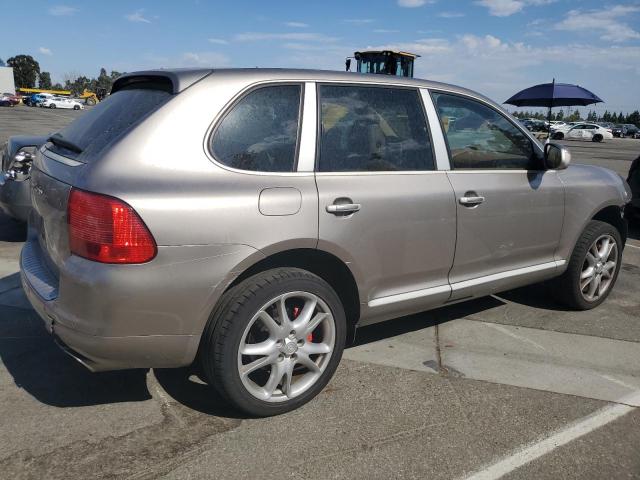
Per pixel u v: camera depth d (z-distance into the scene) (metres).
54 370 3.43
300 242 2.87
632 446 2.84
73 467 2.54
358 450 2.74
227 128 2.81
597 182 4.45
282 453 2.70
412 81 3.55
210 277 2.64
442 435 2.88
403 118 3.42
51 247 2.85
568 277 4.46
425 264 3.44
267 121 2.93
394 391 3.30
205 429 2.87
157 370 3.46
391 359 3.71
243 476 2.53
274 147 2.91
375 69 19.70
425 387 3.36
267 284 2.79
